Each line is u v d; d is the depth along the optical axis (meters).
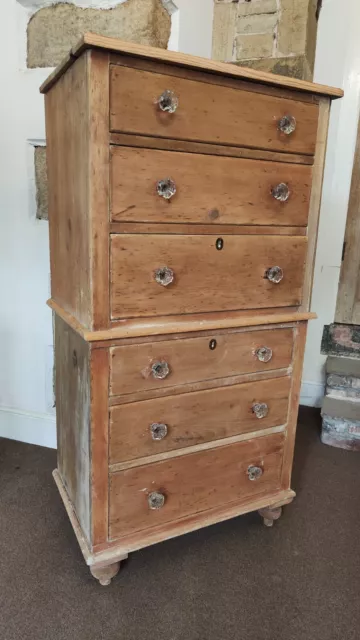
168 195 1.05
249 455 1.40
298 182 1.24
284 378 1.39
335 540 1.47
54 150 1.25
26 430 1.98
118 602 1.20
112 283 1.05
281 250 1.27
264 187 1.19
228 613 1.18
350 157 2.17
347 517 1.59
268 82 1.11
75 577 1.28
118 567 1.26
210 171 1.10
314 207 1.29
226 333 1.25
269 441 1.42
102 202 1.00
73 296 1.19
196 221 1.11
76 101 1.02
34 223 1.74
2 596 1.21
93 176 0.97
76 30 1.53
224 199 1.14
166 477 1.26
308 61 1.71
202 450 1.30
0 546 1.38
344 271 2.30
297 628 1.15
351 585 1.29
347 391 2.06
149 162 1.02
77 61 0.98
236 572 1.32
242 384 1.32
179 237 1.10
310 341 2.48
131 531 1.25
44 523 1.49
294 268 1.31
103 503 1.19
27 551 1.37
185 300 1.15
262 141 1.15
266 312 1.30
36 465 1.82
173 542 1.44
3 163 1.72
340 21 2.08
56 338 1.47
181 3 1.54
